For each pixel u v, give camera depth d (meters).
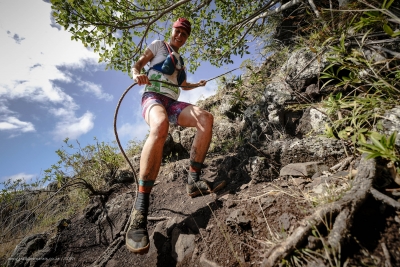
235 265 1.17
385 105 1.32
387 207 0.93
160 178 2.79
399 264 0.74
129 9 3.18
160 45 2.13
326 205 0.99
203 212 1.70
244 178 1.89
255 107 2.54
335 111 1.60
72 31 2.91
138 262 1.71
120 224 2.21
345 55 1.62
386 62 1.37
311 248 0.87
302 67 1.99
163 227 1.83
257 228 1.26
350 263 0.78
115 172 3.16
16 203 3.62
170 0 3.72
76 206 3.10
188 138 3.59
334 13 1.87
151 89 2.01
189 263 1.40
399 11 1.45
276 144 1.86
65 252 2.13
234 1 3.96
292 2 2.69
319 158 1.56
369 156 1.00
